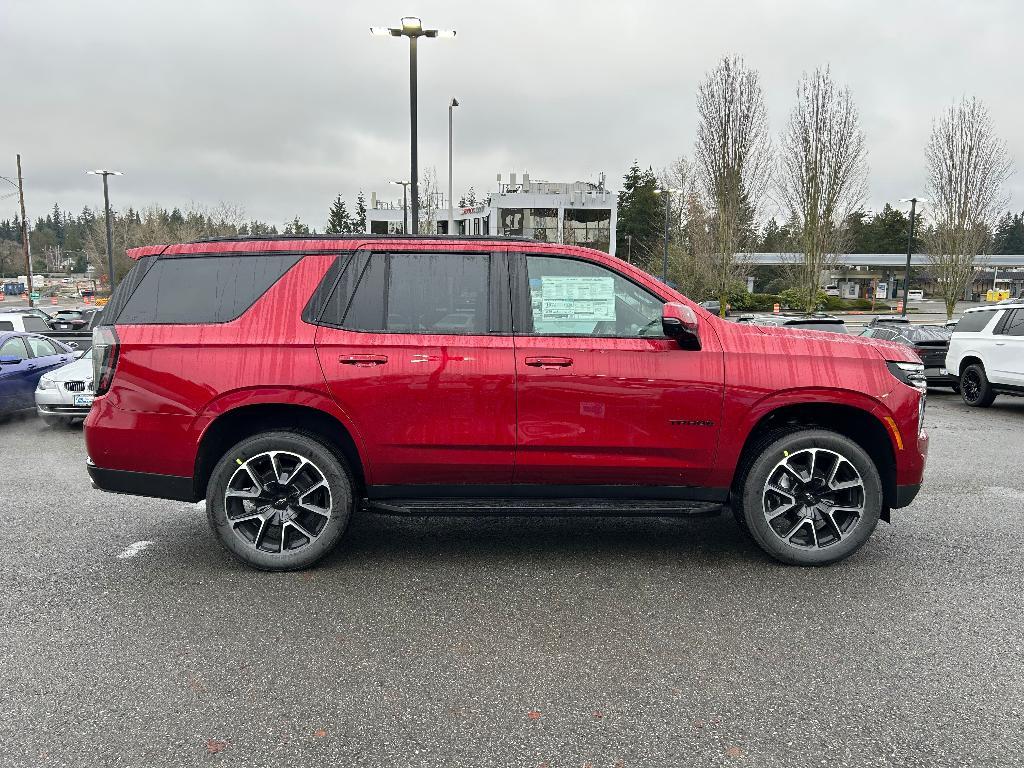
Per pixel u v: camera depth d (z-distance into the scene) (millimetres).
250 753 2451
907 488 4203
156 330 4043
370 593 3859
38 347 11422
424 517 5383
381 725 2625
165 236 64250
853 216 38406
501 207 57375
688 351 4047
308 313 4047
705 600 3770
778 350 4098
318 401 3977
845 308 54688
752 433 4242
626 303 4125
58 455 7988
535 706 2758
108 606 3680
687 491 4203
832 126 31109
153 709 2721
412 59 16688
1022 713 2709
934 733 2578
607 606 3695
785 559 4227
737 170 32156
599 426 4031
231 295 4090
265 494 4133
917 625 3469
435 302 4086
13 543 4699
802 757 2439
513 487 4180
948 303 30438
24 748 2469
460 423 4012
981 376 11906
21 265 120312
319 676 2980
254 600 3764
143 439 4023
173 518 5301
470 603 3734
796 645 3262
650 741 2531
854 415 4297
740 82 31531
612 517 5387
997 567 4254
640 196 73562
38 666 3049
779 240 53062
